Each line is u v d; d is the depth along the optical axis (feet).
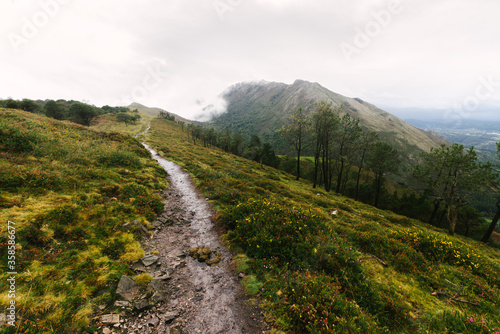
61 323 14.11
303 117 129.90
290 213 34.35
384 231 41.52
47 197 28.17
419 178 112.98
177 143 213.25
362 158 142.61
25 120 59.52
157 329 16.02
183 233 33.76
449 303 21.88
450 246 32.01
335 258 25.20
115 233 26.76
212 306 19.17
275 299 19.81
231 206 42.83
